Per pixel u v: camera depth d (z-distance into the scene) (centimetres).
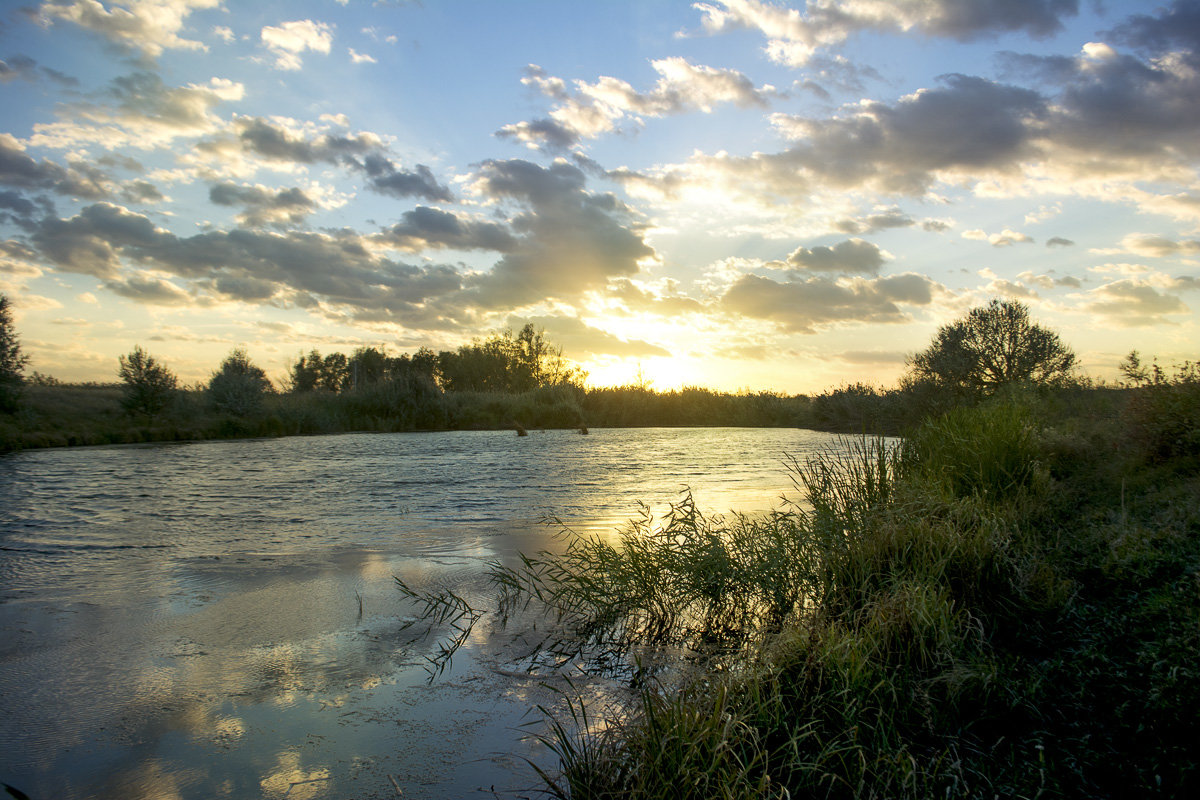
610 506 915
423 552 666
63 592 537
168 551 668
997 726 310
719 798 254
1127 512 539
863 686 321
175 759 303
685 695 329
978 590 445
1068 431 859
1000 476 668
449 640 449
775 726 298
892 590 434
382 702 362
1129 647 358
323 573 594
